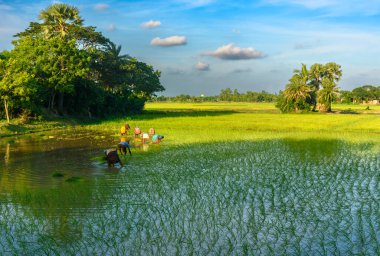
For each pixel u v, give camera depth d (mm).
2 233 8766
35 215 9914
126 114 60656
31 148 22766
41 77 40719
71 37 51688
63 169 15953
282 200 11219
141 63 70312
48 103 44688
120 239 8367
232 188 12594
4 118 37094
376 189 12406
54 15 51031
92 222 9391
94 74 59000
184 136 28562
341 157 18641
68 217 9750
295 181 13531
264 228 8984
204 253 7645
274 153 20016
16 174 14938
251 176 14391
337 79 80750
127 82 62719
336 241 8180
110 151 16547
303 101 72875
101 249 7863
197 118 50750
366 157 18625
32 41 42281
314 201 11102
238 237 8453
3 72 34156
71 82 41781
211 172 15164
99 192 12102
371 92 163750
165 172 15195
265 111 82812
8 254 7691
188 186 12891
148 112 73438
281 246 7953
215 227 9070
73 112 48375
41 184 13211
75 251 7781
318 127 36062
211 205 10758
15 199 11336
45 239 8383
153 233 8695
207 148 22047
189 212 10156
